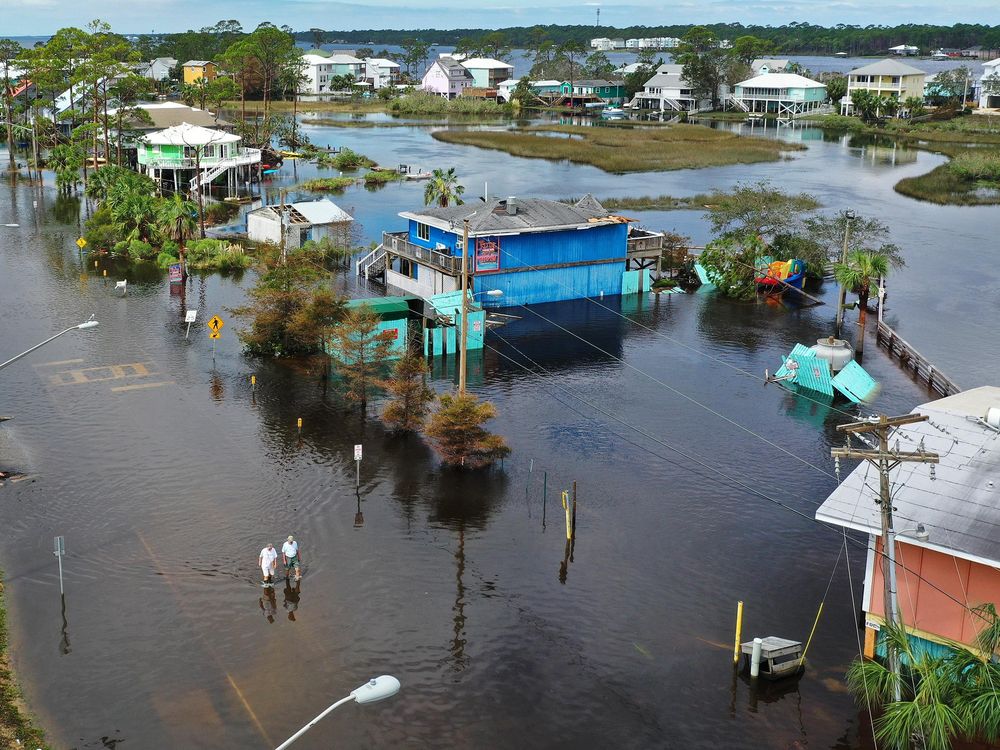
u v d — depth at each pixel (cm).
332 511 4612
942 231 11444
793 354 6488
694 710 3278
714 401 6144
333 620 3750
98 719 3162
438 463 5153
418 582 4028
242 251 9512
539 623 3762
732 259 8719
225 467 5031
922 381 6562
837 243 8975
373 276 8894
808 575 4125
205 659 3497
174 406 5825
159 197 11875
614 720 3228
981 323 7950
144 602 3834
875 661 3347
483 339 7062
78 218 11706
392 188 14225
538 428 5644
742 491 4897
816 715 3253
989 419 3625
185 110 16062
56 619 3709
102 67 14312
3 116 18338
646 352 7088
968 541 2988
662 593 3972
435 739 3128
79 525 4409
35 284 8631
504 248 7919
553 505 4716
